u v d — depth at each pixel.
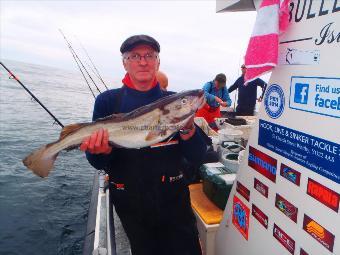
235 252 2.36
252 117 5.83
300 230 1.66
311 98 1.53
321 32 1.45
